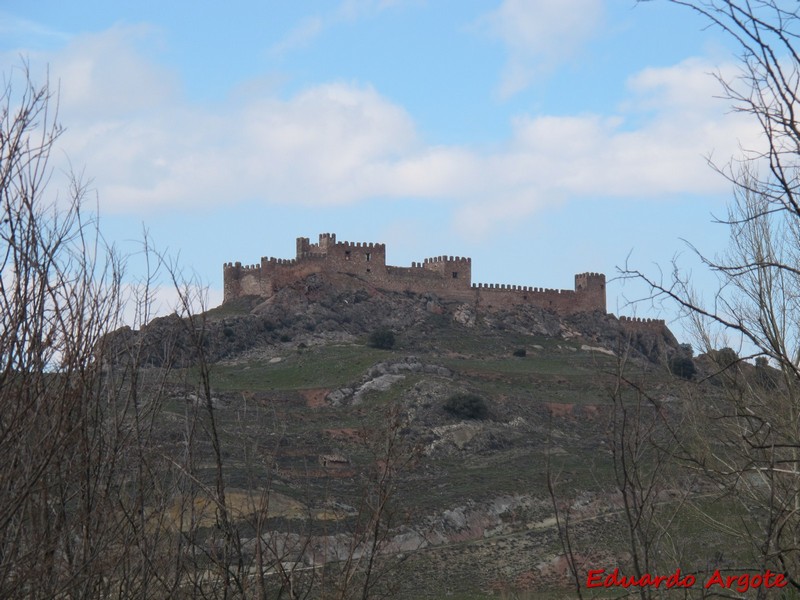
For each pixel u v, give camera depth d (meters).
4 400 26.48
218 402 187.50
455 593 107.12
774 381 43.19
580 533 70.00
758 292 45.97
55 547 26.94
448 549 128.50
